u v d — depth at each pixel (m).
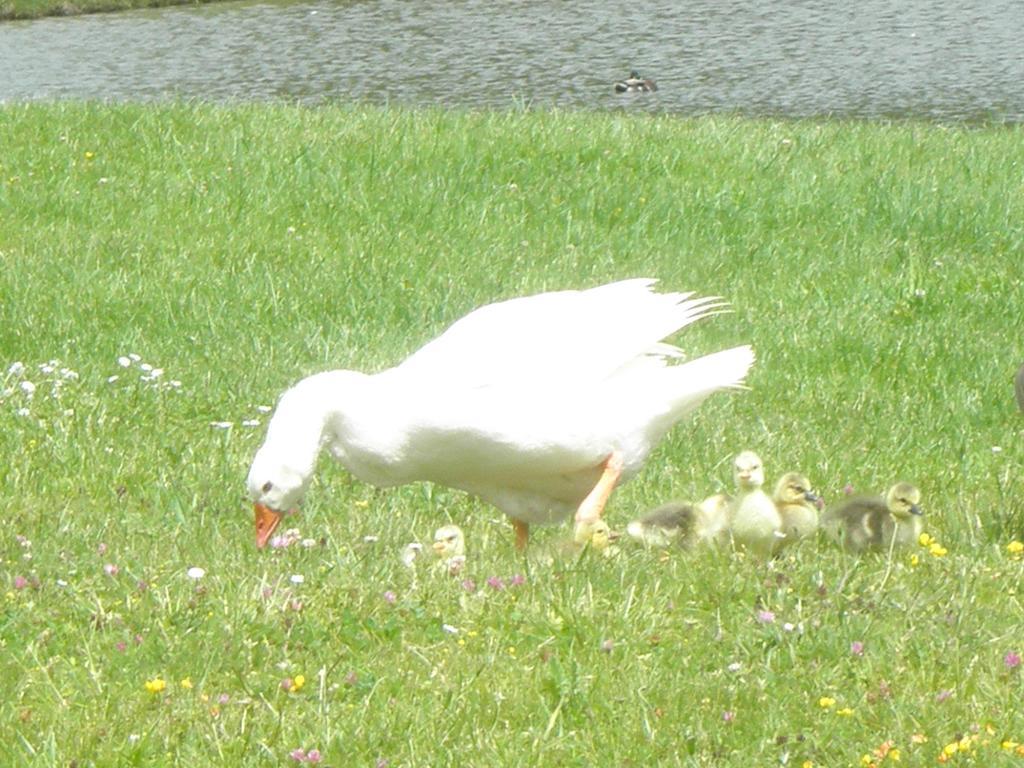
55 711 6.63
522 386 8.56
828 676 7.03
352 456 8.67
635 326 9.04
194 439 11.24
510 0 55.22
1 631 7.39
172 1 55.09
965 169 20.58
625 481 9.23
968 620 7.60
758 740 6.51
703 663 7.21
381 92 40.94
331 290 15.48
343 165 20.00
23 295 14.95
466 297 15.47
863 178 20.14
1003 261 17.27
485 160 20.38
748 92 39.72
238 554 8.69
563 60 44.81
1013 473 11.02
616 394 8.86
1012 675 7.01
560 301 9.21
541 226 18.17
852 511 9.32
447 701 6.77
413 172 19.97
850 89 39.66
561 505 9.25
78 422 11.24
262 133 21.45
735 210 18.75
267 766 6.29
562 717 6.73
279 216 18.30
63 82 42.38
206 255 16.72
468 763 6.30
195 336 14.05
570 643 7.39
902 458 11.40
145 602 7.73
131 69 44.31
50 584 8.00
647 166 20.39
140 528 9.27
